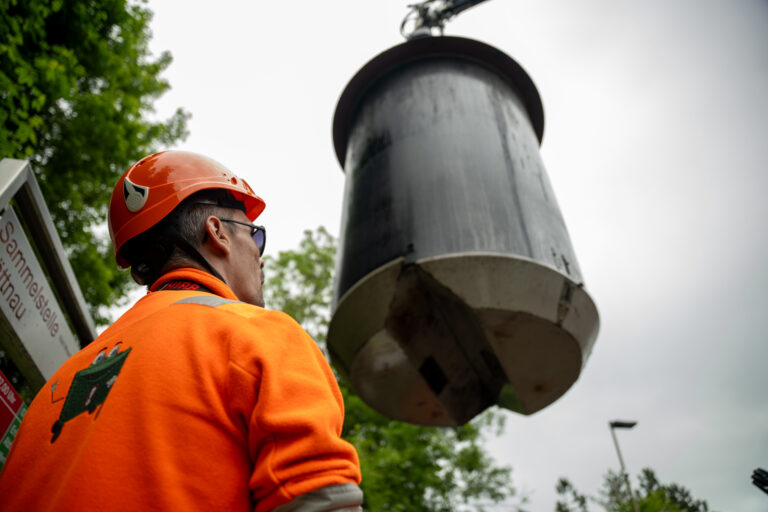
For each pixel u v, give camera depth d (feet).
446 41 22.52
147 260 5.37
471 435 49.14
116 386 3.68
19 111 18.62
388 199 18.71
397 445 42.83
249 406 3.58
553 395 18.74
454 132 19.72
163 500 3.18
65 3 25.14
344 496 3.19
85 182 28.96
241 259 5.57
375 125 21.66
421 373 18.60
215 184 5.66
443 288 16.53
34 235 8.79
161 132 36.63
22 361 8.43
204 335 3.89
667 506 103.45
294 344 3.96
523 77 23.39
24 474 3.78
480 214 17.38
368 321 17.69
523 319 16.51
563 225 19.71
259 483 3.25
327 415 3.51
